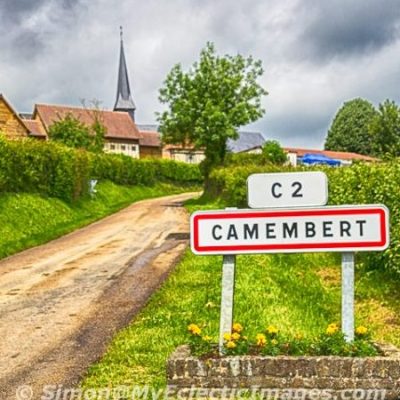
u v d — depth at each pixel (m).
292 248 5.00
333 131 87.94
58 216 23.12
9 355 6.74
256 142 100.12
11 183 21.88
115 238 18.47
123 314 8.41
